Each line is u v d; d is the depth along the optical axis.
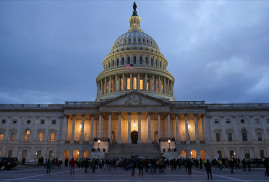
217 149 76.50
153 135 80.94
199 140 74.12
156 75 96.12
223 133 77.88
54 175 31.20
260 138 77.69
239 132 78.06
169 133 72.94
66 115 78.31
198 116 80.25
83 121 77.00
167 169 44.50
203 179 26.61
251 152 76.44
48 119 80.00
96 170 41.78
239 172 38.09
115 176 29.92
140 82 95.81
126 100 75.56
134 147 66.50
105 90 96.12
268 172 31.81
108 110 74.75
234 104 81.25
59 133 78.38
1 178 26.86
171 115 78.94
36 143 77.88
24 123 79.81
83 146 74.19
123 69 93.94
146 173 35.06
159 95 92.38
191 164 33.88
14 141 78.31
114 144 68.62
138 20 123.31
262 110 79.50
